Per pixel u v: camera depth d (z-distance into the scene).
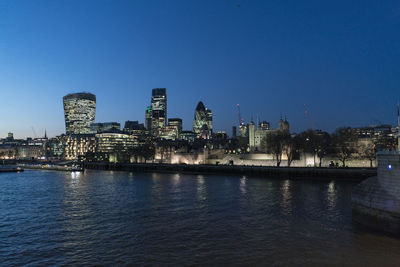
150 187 94.81
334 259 29.75
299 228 40.62
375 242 34.09
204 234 38.91
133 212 54.00
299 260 29.66
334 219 44.91
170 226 43.28
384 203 36.81
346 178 103.69
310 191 77.25
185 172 161.25
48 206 62.12
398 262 28.86
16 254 32.75
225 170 143.62
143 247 34.31
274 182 103.62
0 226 45.19
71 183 114.69
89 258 31.25
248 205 58.22
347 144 127.38
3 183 116.69
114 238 38.00
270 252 31.92
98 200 69.25
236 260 29.92
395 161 36.16
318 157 131.25
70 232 41.19
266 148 157.25
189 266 28.70
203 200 65.56
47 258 31.45
